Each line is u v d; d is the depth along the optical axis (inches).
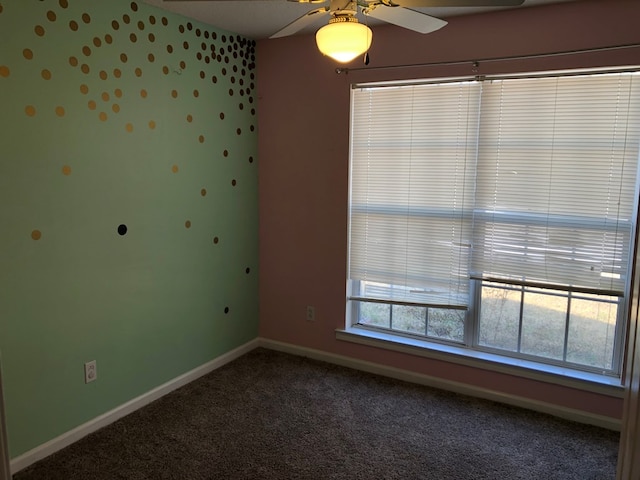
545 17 101.3
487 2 61.5
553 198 106.6
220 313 133.9
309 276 138.9
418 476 89.0
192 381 125.6
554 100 103.7
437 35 112.1
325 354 139.4
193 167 119.8
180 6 105.3
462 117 113.1
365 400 116.6
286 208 139.6
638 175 98.7
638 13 93.8
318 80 128.6
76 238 94.0
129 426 104.0
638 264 39.2
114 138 99.4
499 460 93.9
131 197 104.6
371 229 128.1
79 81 91.7
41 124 86.0
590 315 108.4
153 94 107.2
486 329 120.4
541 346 114.5
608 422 105.0
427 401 116.4
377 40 119.0
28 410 89.3
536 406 111.9
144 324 111.1
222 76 125.8
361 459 93.7
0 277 82.6
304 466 91.4
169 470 89.7
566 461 93.8
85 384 99.1
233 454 94.7
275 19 115.0
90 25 92.7
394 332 132.5
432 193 119.0
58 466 90.1
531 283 110.5
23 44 82.1
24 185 84.4
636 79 96.5
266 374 130.5
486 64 108.2
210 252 128.1
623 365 104.2
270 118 137.9
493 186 112.2
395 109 120.3
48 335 91.1
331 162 130.3
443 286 121.3
